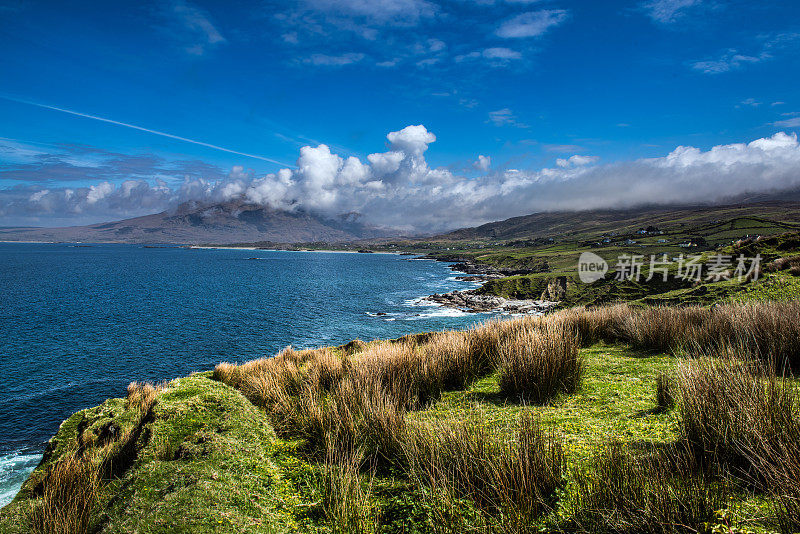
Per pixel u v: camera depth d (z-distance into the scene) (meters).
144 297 71.94
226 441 5.30
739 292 18.73
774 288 16.91
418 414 5.57
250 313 57.91
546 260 138.12
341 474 4.05
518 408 5.49
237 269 147.62
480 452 3.63
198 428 5.86
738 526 2.33
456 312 59.78
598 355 8.85
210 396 7.13
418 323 51.56
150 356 35.22
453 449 3.82
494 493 3.21
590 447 3.94
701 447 3.30
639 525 2.50
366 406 5.29
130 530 3.35
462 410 5.61
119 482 4.82
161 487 4.15
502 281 82.50
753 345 6.74
